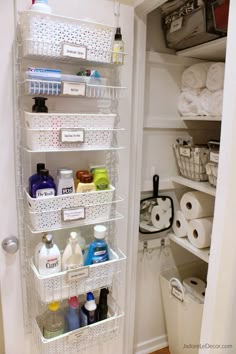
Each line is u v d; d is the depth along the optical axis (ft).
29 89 2.96
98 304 3.98
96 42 3.17
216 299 3.24
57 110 3.47
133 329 5.30
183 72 5.07
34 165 3.44
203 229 4.75
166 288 5.50
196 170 4.93
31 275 3.55
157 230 5.30
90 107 3.67
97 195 3.40
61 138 3.08
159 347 6.04
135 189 4.68
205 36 4.28
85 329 3.62
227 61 2.78
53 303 3.46
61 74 3.10
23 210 3.45
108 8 3.53
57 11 3.26
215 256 3.18
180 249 5.85
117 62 3.37
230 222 3.04
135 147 4.53
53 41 2.94
